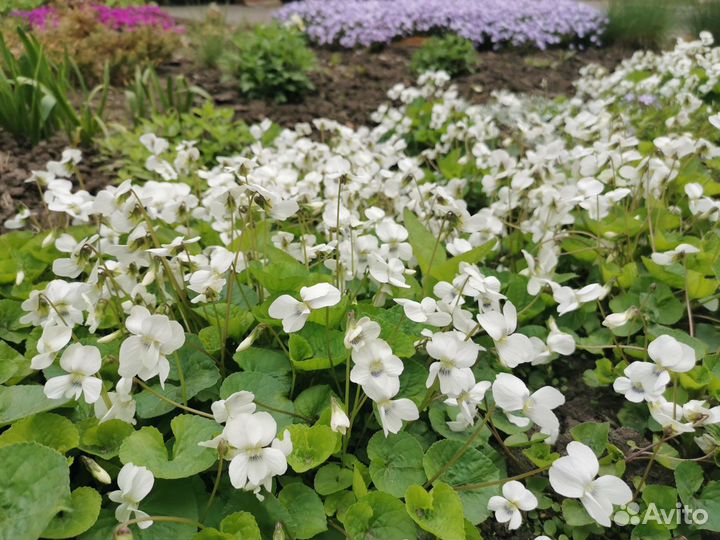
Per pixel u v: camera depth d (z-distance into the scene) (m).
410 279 0.27
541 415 0.18
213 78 0.67
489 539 0.20
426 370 0.22
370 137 0.41
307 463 0.19
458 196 0.32
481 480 0.19
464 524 0.18
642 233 0.31
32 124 0.46
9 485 0.16
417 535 0.18
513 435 0.22
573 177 0.34
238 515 0.17
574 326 0.27
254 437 0.16
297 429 0.19
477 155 0.37
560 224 0.31
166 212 0.26
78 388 0.18
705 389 0.23
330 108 0.62
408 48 0.87
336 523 0.19
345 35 0.87
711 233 0.30
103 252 0.25
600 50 0.90
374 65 0.79
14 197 0.40
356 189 0.29
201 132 0.48
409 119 0.49
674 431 0.19
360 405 0.21
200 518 0.18
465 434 0.21
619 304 0.27
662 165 0.29
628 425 0.23
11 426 0.19
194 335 0.23
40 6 0.77
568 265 0.32
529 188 0.31
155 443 0.18
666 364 0.19
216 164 0.47
